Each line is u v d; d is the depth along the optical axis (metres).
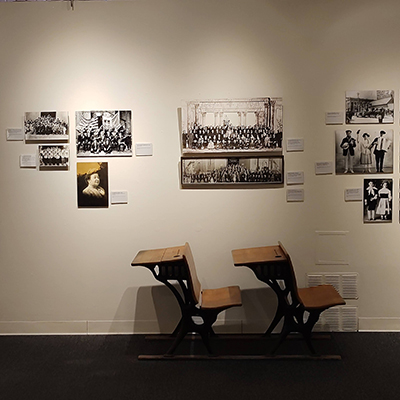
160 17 3.82
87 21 3.83
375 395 2.88
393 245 3.90
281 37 3.82
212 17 3.82
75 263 3.95
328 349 3.57
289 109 3.84
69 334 3.97
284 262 3.32
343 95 3.83
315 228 3.90
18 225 3.94
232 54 3.83
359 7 3.79
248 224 3.90
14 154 3.89
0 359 3.47
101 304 3.96
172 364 3.36
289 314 3.40
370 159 3.84
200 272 3.94
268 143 3.80
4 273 3.96
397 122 3.82
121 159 3.88
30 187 3.91
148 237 3.92
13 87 3.87
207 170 3.84
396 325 3.93
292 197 3.88
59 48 3.84
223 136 3.80
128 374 3.21
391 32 3.79
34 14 3.83
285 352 3.51
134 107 3.85
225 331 3.95
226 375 3.18
